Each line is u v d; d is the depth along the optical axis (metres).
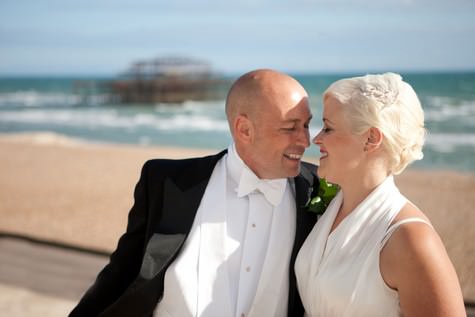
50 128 33.16
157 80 61.19
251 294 2.38
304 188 2.50
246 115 2.34
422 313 1.79
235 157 2.47
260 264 2.39
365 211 2.04
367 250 1.97
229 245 2.40
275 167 2.35
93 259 6.85
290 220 2.44
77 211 9.79
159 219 2.45
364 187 2.08
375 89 2.00
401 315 1.94
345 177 2.12
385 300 1.93
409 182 12.83
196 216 2.43
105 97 61.94
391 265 1.88
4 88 89.25
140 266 2.54
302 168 2.63
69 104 57.47
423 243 1.82
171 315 2.37
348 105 2.04
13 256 6.93
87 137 28.22
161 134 29.30
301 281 2.29
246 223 2.43
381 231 1.95
